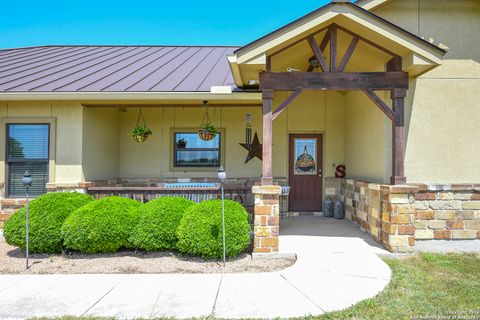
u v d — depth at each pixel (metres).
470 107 6.34
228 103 7.59
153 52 11.42
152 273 4.56
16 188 7.11
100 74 8.25
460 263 4.78
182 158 8.76
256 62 5.19
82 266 4.86
